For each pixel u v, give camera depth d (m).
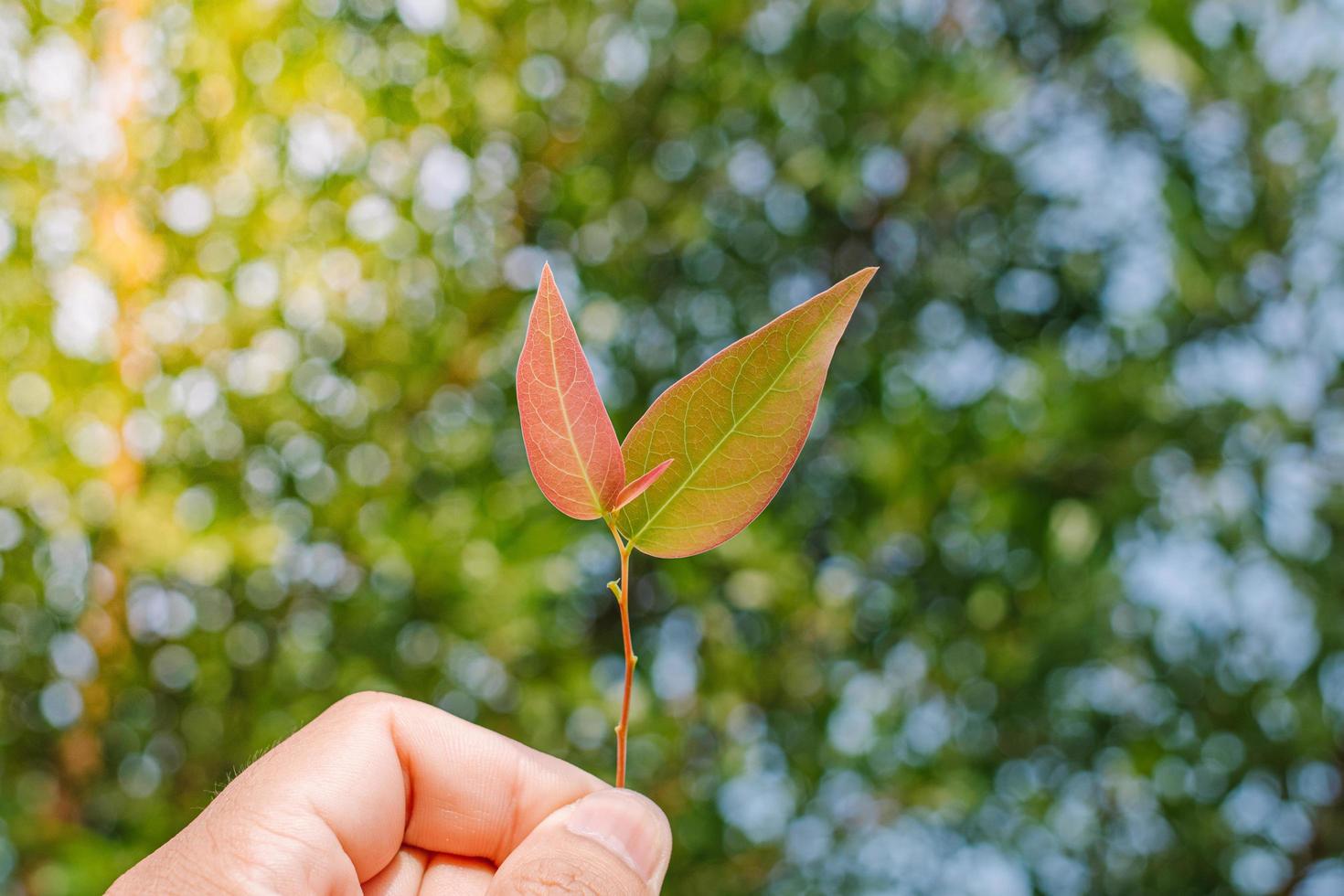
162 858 0.28
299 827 0.28
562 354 0.25
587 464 0.25
